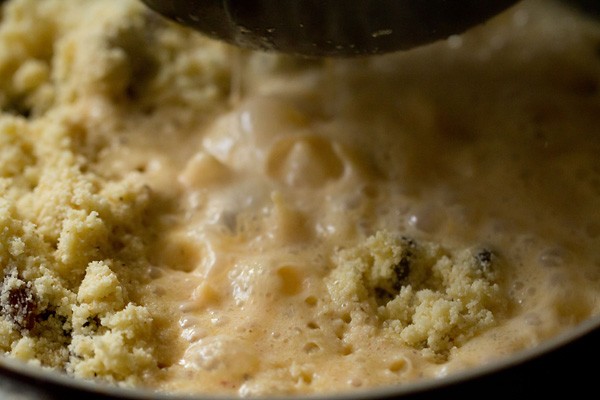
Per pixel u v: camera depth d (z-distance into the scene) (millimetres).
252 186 324
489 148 339
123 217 308
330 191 323
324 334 290
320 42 298
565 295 297
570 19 393
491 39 380
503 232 314
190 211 320
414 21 292
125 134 338
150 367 278
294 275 302
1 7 385
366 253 305
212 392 275
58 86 357
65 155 321
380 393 248
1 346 283
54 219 302
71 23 369
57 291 288
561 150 339
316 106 346
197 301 296
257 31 295
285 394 274
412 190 325
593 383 265
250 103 341
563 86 363
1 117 342
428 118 344
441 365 283
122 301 289
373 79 358
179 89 351
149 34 359
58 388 253
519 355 255
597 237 313
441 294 297
